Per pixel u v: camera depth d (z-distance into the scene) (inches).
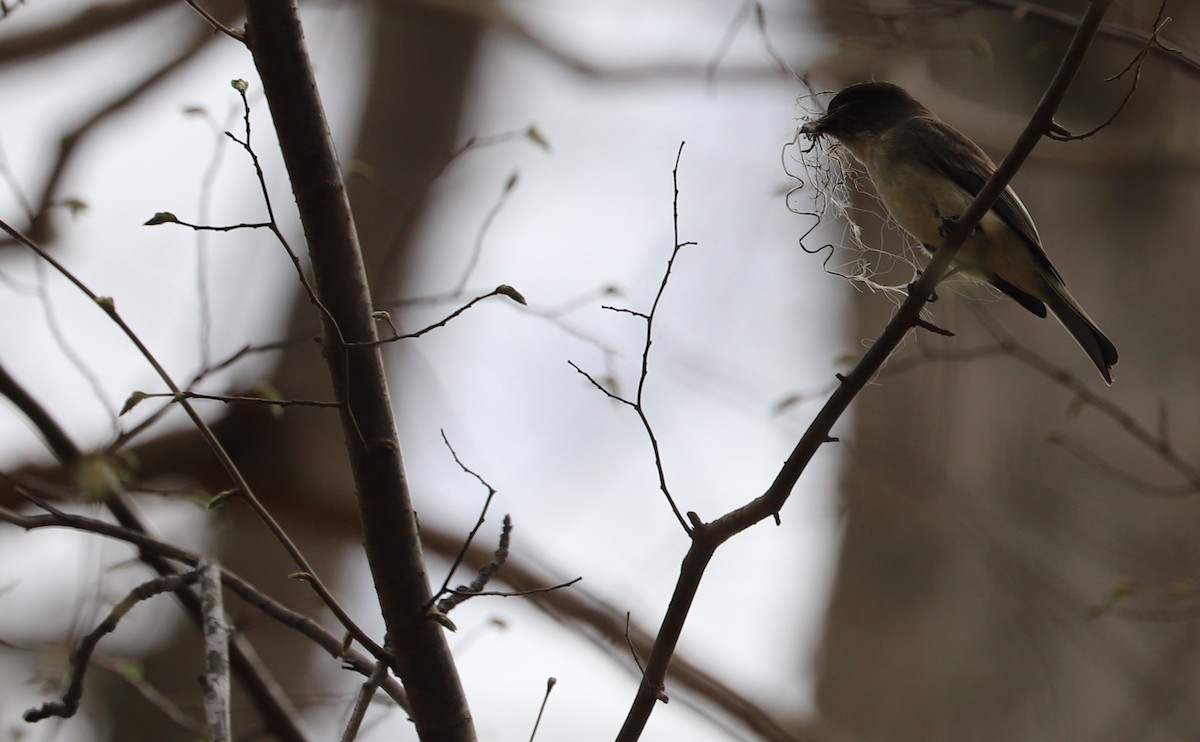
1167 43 357.4
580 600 478.3
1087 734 410.6
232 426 483.8
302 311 513.0
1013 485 445.4
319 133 217.5
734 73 527.8
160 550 271.0
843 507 473.4
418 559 223.3
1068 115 492.4
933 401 466.6
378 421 220.1
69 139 490.6
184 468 480.7
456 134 619.5
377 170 599.8
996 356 463.5
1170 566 419.8
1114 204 484.4
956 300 469.4
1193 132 473.1
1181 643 413.4
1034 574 432.5
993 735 421.7
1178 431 436.5
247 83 209.5
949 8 377.7
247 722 419.2
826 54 502.9
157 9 537.0
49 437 328.2
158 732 486.3
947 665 436.1
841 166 348.5
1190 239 468.8
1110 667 415.8
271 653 463.2
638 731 221.5
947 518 450.0
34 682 316.2
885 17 387.9
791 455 227.1
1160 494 366.6
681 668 466.0
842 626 458.6
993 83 504.4
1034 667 423.2
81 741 488.1
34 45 529.3
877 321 497.4
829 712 450.3
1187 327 453.1
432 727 223.9
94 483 313.3
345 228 219.5
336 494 492.4
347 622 225.3
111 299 233.1
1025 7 366.9
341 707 405.1
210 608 248.7
